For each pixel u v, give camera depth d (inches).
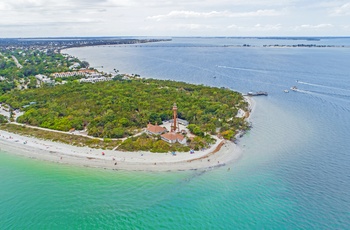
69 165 3833.7
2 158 4028.1
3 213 2881.4
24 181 3449.8
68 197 3134.8
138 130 4982.8
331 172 3627.0
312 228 2657.5
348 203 3002.0
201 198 3122.5
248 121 5639.8
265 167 3777.1
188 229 2672.2
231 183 3403.1
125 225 2721.5
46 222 2753.4
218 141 4594.0
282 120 5733.3
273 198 3100.4
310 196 3125.0
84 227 2691.9
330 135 4877.0
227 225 2714.1
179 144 4389.8
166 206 2992.1
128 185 3366.1
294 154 4163.4
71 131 4909.0
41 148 4306.1
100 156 4040.4
